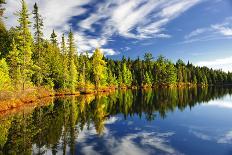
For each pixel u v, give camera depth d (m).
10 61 42.25
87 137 17.03
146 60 131.50
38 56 54.81
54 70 62.06
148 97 50.59
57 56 65.00
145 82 113.56
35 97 44.28
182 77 138.12
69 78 62.69
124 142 15.61
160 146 14.59
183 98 47.84
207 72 161.50
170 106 34.88
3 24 52.12
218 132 18.41
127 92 70.56
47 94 53.97
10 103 32.62
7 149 14.05
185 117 25.52
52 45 70.06
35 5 54.53
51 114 27.28
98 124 21.97
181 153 13.15
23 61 44.47
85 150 13.82
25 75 43.97
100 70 76.06
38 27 54.88
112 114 27.91
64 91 61.66
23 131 18.75
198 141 15.70
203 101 41.69
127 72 106.56
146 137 17.00
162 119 24.50
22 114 27.05
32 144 15.13
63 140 16.16
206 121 23.12
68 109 31.56
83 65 77.12
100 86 77.75
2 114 27.02
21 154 13.14
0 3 34.38
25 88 43.59
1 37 53.19
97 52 76.56
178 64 154.25
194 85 137.00
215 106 34.62
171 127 20.53
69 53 75.69
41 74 54.09
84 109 31.75
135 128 20.25
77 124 21.81
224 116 25.88
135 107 34.00
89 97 51.41
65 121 23.20
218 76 163.50
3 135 17.41
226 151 13.43
